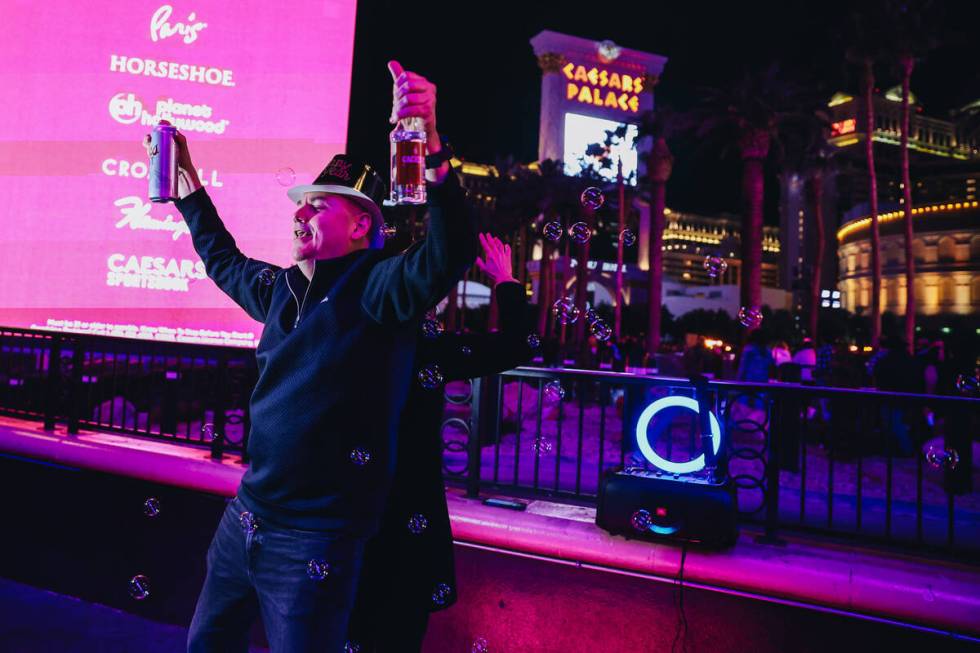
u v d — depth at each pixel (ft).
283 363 5.19
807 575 8.24
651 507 8.59
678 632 8.85
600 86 273.54
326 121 24.84
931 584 7.90
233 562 5.39
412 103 4.58
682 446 18.26
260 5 24.90
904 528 11.39
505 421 21.50
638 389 10.46
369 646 6.47
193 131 24.84
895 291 316.60
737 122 76.59
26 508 12.84
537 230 129.18
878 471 18.26
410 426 6.63
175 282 25.68
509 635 9.73
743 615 8.61
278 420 5.09
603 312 163.53
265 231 24.71
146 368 17.66
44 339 13.65
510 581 9.76
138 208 25.53
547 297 124.67
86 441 12.28
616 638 9.14
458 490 11.20
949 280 304.91
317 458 5.00
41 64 25.40
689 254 404.16
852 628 8.21
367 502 5.13
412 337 5.48
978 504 14.66
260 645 10.69
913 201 327.26
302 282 5.61
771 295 324.80
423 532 6.50
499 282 7.24
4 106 25.50
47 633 10.79
